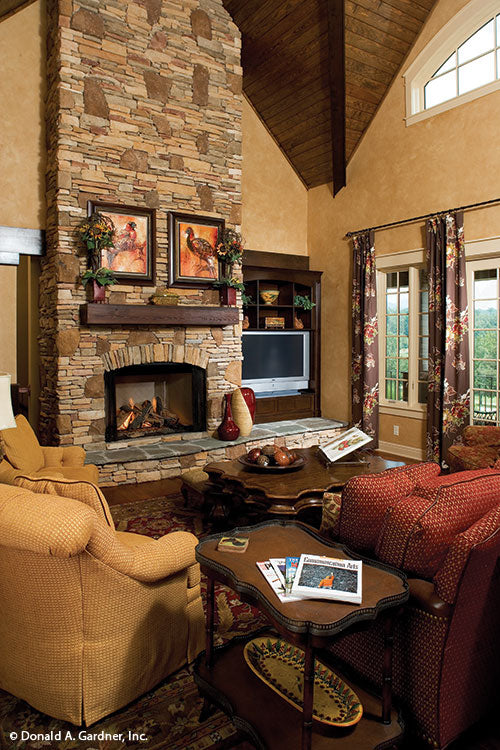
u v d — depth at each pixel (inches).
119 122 189.9
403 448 227.9
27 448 124.8
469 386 195.5
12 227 187.0
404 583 60.9
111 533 67.2
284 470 134.6
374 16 197.3
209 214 215.3
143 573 70.0
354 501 70.9
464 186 197.3
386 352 240.7
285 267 269.4
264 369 252.2
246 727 61.6
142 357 199.2
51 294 186.5
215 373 219.3
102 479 177.9
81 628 67.9
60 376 182.4
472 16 191.2
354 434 150.2
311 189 274.2
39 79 191.3
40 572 65.8
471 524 65.9
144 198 197.3
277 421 256.5
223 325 219.9
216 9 212.2
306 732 54.1
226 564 66.1
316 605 55.7
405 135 220.7
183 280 207.3
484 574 61.3
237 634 90.4
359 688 68.6
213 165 215.3
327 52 211.6
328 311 268.2
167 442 208.5
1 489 68.7
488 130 188.2
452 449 156.9
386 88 226.7
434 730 61.9
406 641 64.8
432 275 202.7
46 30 190.7
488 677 68.0
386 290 239.9
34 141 191.6
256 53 230.2
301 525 80.8
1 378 97.6
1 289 269.3
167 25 199.3
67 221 180.4
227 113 218.4
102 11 183.9
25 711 73.4
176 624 80.4
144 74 194.7
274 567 64.4
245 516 144.2
